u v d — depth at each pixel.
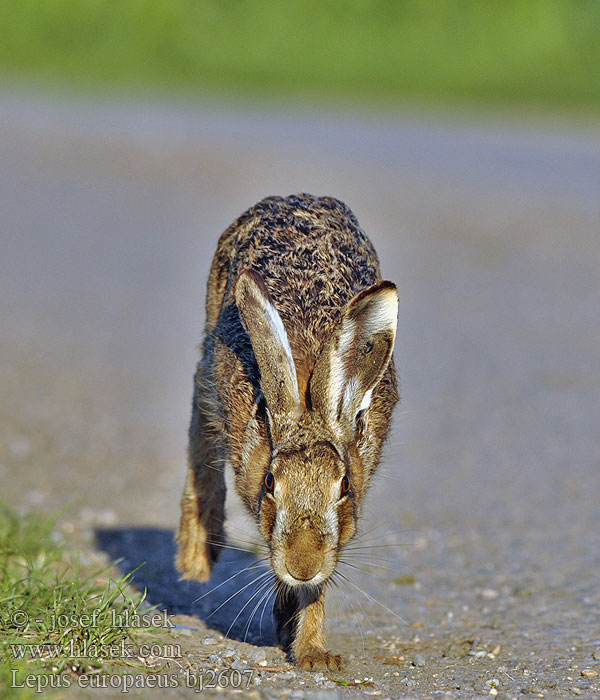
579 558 26.56
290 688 17.41
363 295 16.94
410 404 39.28
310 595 19.33
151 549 25.52
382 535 28.42
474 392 40.69
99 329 48.19
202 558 22.23
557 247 63.22
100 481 30.42
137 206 76.06
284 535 16.59
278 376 17.34
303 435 17.14
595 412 38.88
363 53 132.12
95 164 89.44
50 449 32.94
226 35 139.12
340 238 21.23
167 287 56.31
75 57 139.25
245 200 74.81
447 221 67.50
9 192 79.38
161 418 36.84
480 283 56.34
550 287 55.84
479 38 129.62
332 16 137.50
